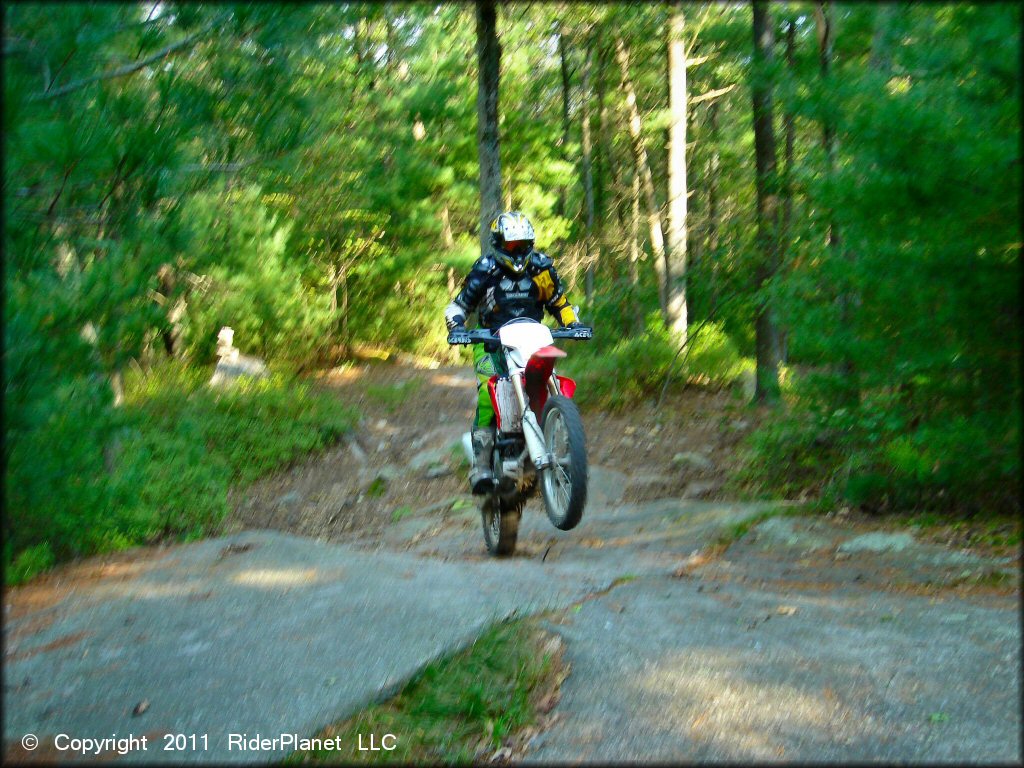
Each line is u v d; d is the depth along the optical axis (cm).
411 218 2069
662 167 2755
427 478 1126
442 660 379
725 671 364
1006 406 598
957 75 518
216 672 373
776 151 1306
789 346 772
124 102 389
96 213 418
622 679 363
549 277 638
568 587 505
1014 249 555
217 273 1645
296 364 1964
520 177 2200
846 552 573
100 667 387
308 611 458
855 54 641
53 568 661
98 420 539
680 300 1720
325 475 1173
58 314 410
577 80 2617
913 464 621
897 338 651
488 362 637
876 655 370
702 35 1728
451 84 1908
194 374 1584
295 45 448
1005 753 289
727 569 559
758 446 904
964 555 530
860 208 591
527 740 325
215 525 901
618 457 1120
